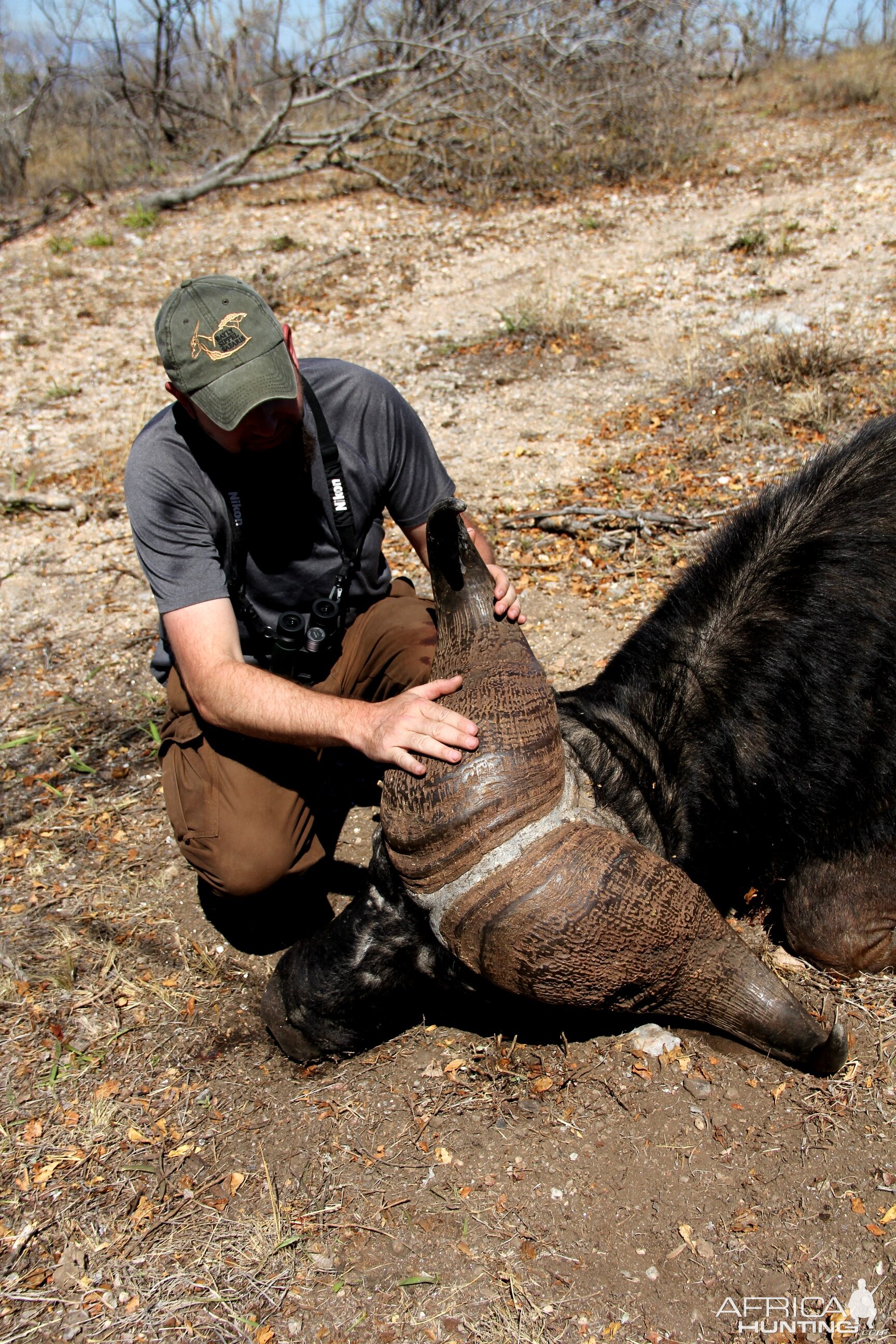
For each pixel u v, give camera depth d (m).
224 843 3.09
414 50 12.89
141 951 3.48
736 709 2.81
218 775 3.09
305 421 2.96
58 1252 2.60
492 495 6.05
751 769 2.85
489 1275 2.45
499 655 2.35
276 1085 2.97
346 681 3.34
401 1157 2.72
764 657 2.82
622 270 9.42
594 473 6.16
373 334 8.62
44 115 15.42
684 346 7.69
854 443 3.10
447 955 2.41
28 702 4.79
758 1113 2.72
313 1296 2.45
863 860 2.99
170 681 3.20
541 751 2.23
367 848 3.80
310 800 3.24
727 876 3.07
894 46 17.38
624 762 2.62
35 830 4.03
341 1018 2.72
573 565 5.30
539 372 7.62
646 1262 2.44
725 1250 2.45
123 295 9.84
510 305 8.91
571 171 12.13
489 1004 2.57
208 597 2.86
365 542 3.25
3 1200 2.73
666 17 12.74
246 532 3.00
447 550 2.37
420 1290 2.43
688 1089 2.79
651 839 2.59
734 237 9.84
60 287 10.09
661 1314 2.34
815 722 2.84
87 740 4.51
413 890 2.26
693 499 5.71
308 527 3.07
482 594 2.40
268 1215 2.62
